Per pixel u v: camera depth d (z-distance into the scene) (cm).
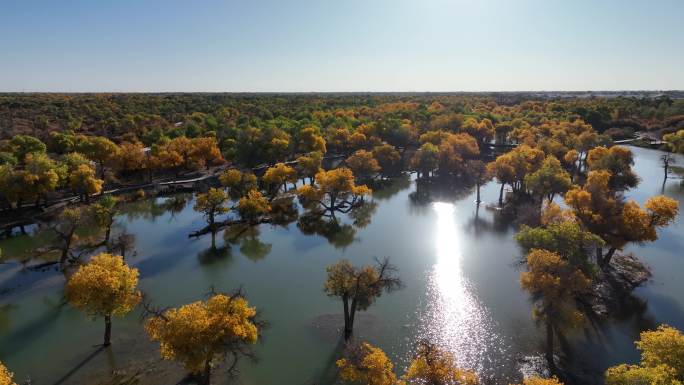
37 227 8950
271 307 5969
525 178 10325
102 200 7925
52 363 4675
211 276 7006
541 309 5306
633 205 6662
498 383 4431
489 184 13188
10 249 7919
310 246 8369
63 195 10644
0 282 6644
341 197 10931
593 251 6850
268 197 11438
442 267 7269
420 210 10731
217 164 15012
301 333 5309
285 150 14375
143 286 6625
